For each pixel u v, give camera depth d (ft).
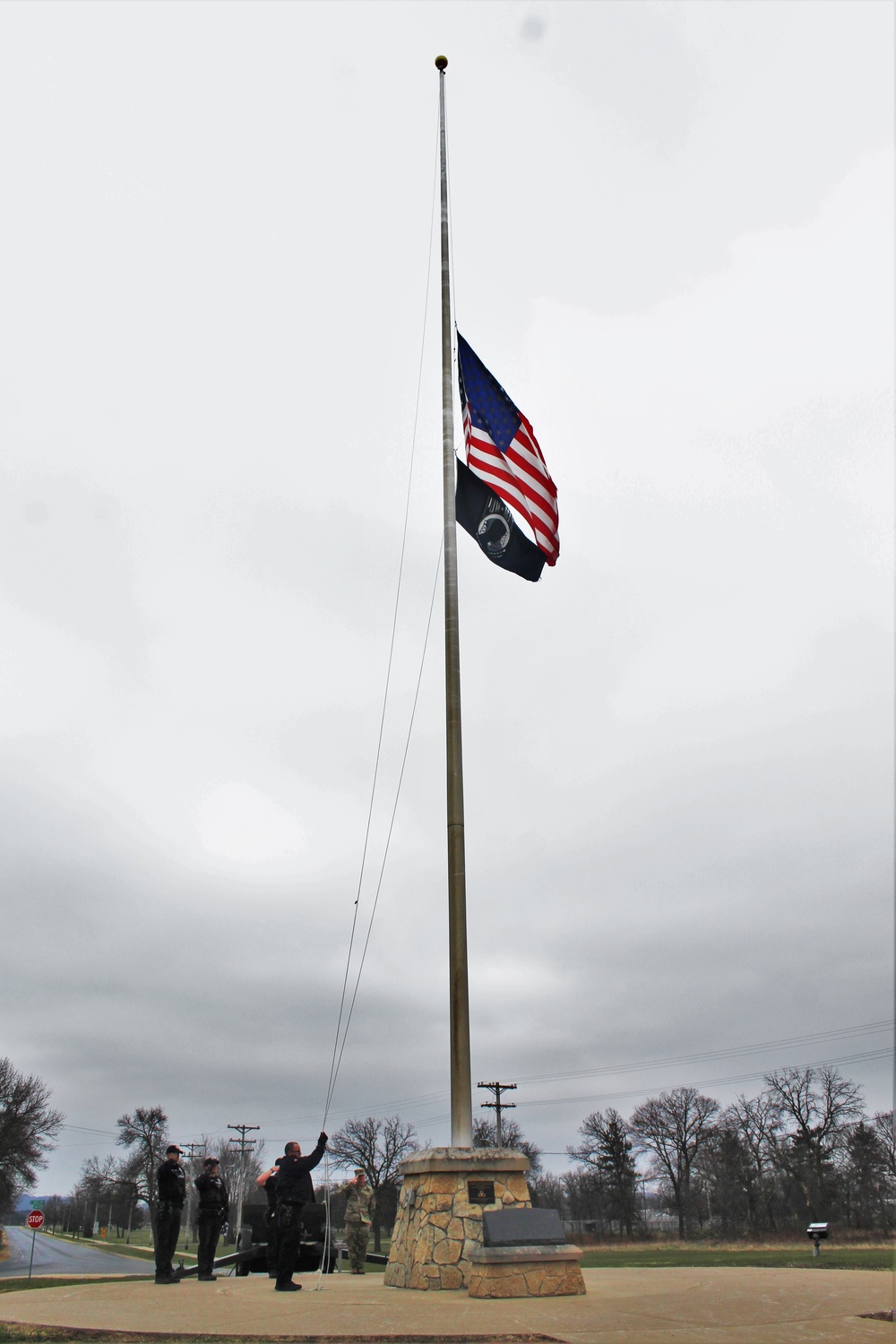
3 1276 187.93
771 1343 21.35
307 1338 22.89
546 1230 33.37
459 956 41.73
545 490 54.75
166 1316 27.20
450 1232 37.01
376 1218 278.46
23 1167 252.83
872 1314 25.90
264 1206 60.03
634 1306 28.22
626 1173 286.25
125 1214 465.06
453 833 43.73
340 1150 286.25
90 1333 23.86
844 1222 233.55
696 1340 21.90
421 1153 39.75
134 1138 321.73
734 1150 265.34
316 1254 53.57
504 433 55.36
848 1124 240.53
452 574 49.26
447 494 51.11
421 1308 28.48
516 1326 24.25
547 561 53.83
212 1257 47.37
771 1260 119.85
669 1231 283.59
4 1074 255.09
